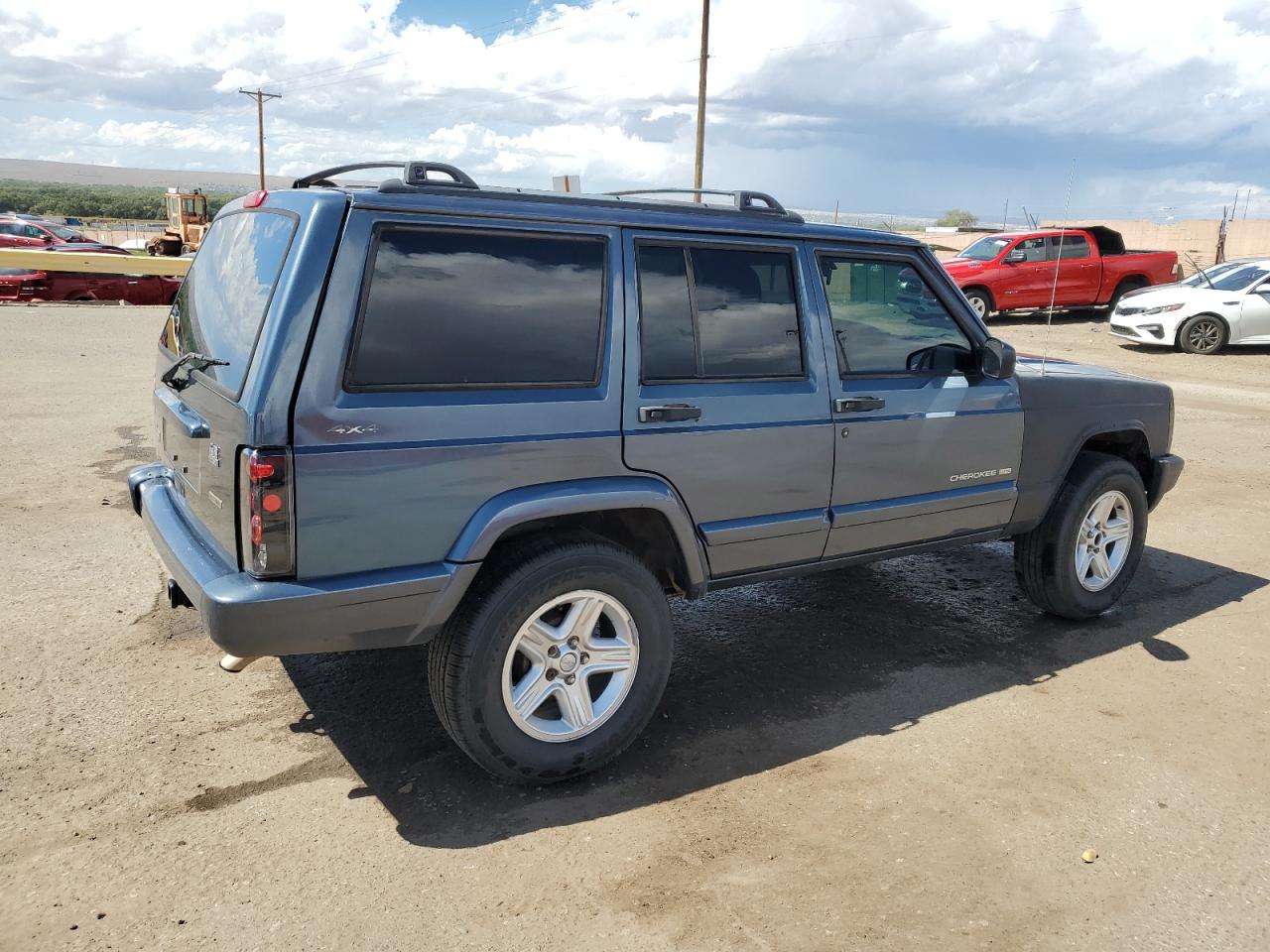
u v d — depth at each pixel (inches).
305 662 167.8
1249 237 1146.0
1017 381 179.5
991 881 115.6
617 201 136.0
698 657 178.1
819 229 155.0
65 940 100.7
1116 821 129.0
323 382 111.5
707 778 136.8
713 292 142.7
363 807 126.7
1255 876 118.2
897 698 163.5
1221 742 151.4
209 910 106.0
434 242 119.8
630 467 134.3
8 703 148.5
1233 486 315.9
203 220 1534.2
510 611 124.0
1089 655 183.2
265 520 109.8
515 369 125.3
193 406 129.0
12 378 418.3
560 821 125.3
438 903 108.5
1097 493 190.5
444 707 125.4
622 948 102.5
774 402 146.8
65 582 196.2
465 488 121.6
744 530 146.9
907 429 162.6
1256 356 630.5
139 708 149.6
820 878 115.0
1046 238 756.6
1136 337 649.6
